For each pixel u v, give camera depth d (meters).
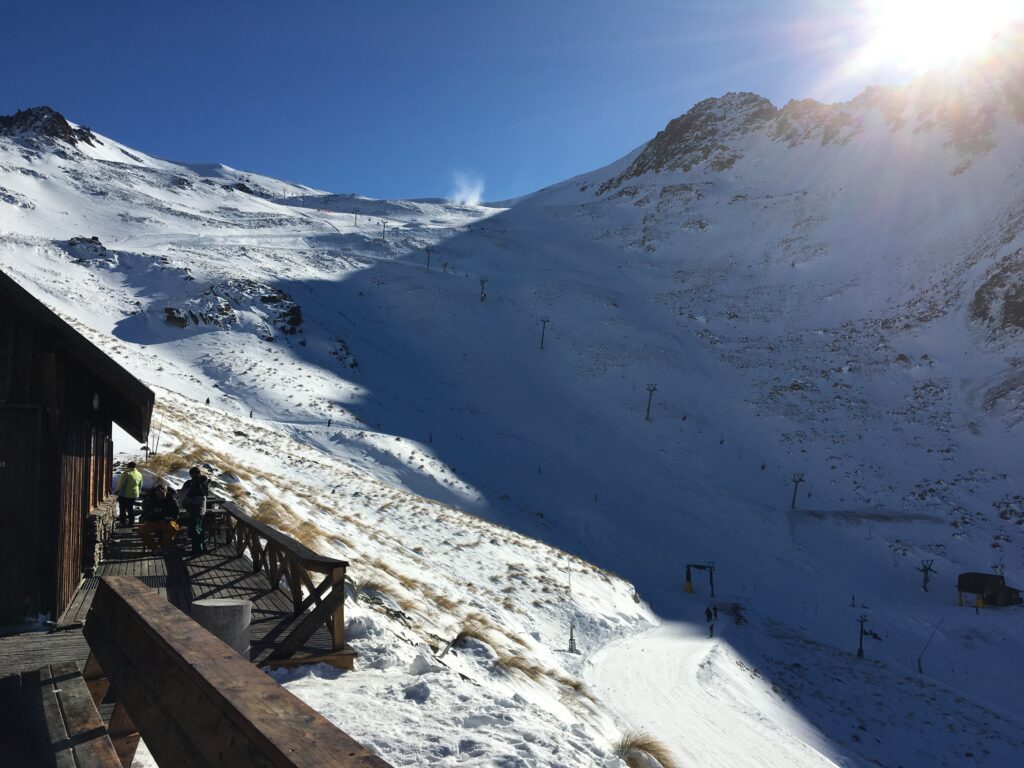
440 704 6.74
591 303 149.50
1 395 8.19
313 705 6.38
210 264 134.12
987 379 110.56
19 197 176.75
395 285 149.75
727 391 117.06
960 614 62.94
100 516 11.15
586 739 7.41
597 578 44.19
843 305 151.25
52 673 4.09
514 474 79.56
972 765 35.22
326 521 23.81
